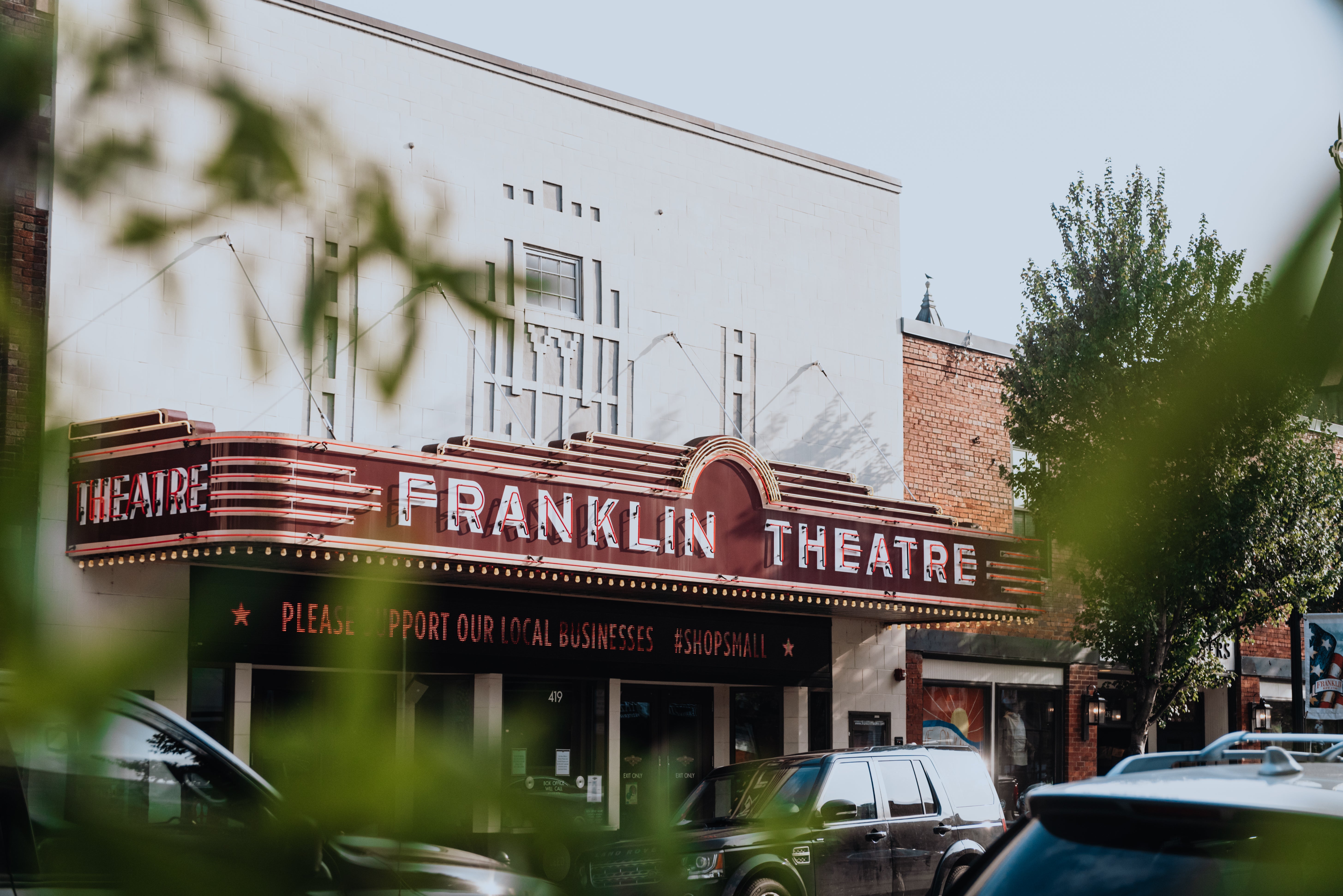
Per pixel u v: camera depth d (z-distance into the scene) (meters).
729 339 20.11
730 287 20.22
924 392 22.53
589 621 17.84
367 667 1.07
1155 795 3.46
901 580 18.64
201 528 13.32
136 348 13.07
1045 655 23.42
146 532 13.59
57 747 1.04
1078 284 16.36
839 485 18.84
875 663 21.20
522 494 15.30
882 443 21.73
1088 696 23.92
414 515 14.34
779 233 20.95
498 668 16.83
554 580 15.57
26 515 0.99
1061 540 1.66
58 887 1.16
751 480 17.45
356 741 1.03
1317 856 3.05
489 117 17.64
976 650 22.45
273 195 1.13
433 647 16.20
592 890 5.25
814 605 18.69
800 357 20.94
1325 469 16.61
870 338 21.89
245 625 14.55
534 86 18.20
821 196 21.59
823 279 21.41
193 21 1.12
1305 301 0.92
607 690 18.20
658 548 16.41
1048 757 23.58
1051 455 16.86
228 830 1.09
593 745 18.08
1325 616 19.20
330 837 1.05
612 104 19.11
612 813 8.45
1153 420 1.42
